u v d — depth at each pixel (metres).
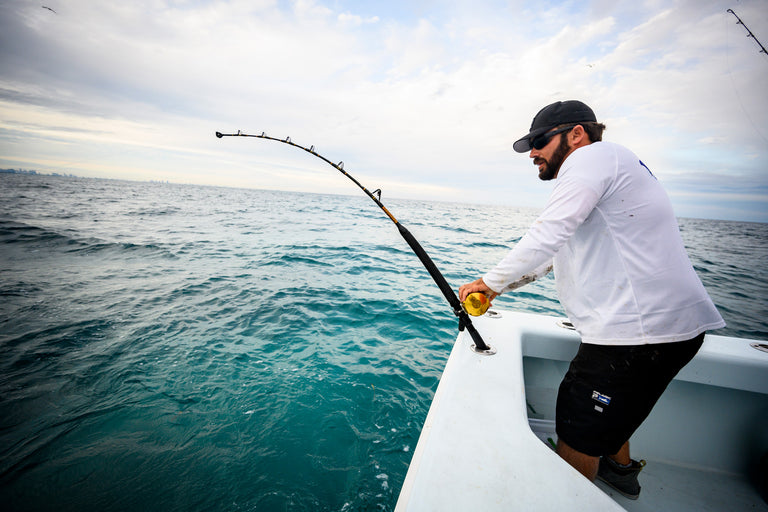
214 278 5.67
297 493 1.85
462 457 0.68
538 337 1.34
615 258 0.85
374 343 3.52
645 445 1.37
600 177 0.81
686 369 1.25
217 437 2.20
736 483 1.27
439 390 0.96
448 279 6.36
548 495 0.61
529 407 1.42
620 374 0.87
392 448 2.16
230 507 1.77
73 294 4.61
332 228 14.37
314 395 2.63
